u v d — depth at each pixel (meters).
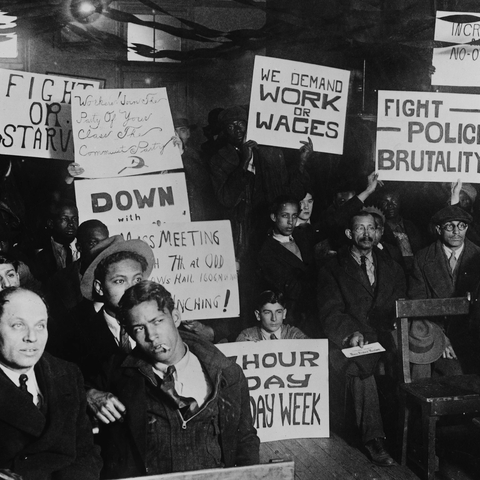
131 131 4.32
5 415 2.65
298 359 4.36
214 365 3.13
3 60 5.88
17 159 5.14
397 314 4.21
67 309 4.00
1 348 2.71
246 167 5.16
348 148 5.46
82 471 2.76
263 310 4.38
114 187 4.30
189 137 5.95
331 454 4.17
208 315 4.41
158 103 4.35
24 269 4.09
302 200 5.28
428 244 5.19
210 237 4.41
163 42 6.24
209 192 5.27
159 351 3.08
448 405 3.85
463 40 4.73
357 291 4.53
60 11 4.45
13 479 2.24
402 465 4.06
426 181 5.01
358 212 4.66
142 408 3.07
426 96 4.75
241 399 3.17
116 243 3.90
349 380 4.29
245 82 6.33
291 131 4.71
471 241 5.09
